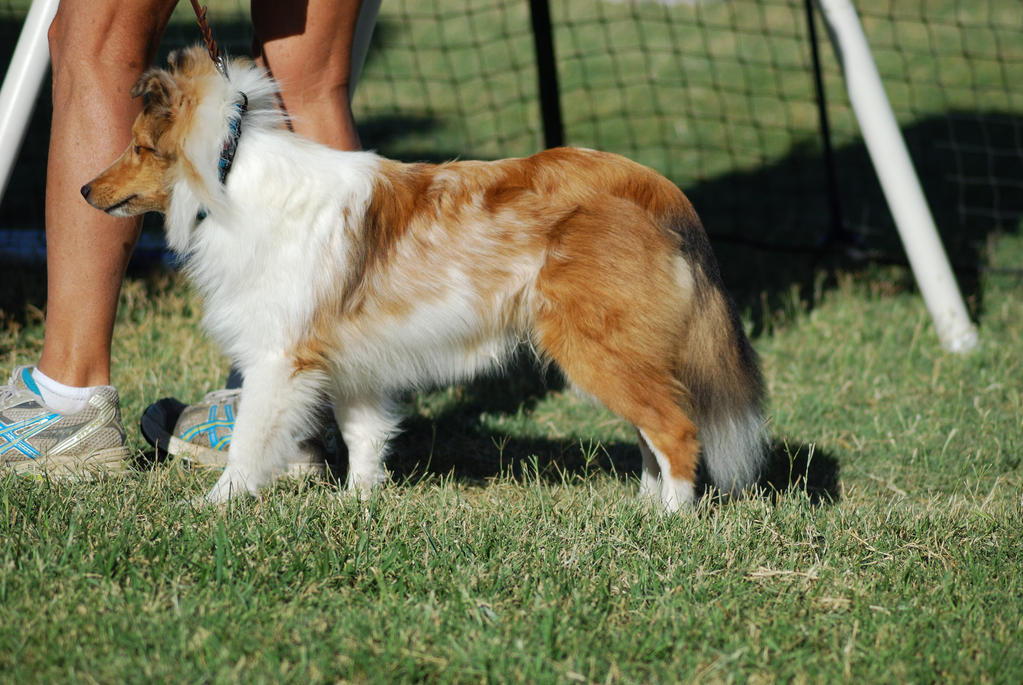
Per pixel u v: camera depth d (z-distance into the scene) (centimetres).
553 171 460
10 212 946
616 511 471
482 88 1423
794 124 1345
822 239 988
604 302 447
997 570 432
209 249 450
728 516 472
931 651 361
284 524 432
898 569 429
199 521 432
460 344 471
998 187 1179
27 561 388
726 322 479
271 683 327
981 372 709
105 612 362
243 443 459
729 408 481
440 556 414
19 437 476
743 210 1101
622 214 451
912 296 870
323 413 528
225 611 366
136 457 532
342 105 516
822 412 659
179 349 693
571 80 1473
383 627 364
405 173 462
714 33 1634
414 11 1683
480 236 453
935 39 1606
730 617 383
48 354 483
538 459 588
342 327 455
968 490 553
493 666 342
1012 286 897
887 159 738
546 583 398
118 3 452
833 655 359
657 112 1366
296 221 441
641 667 352
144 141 441
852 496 550
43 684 322
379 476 518
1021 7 1736
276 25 488
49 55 538
